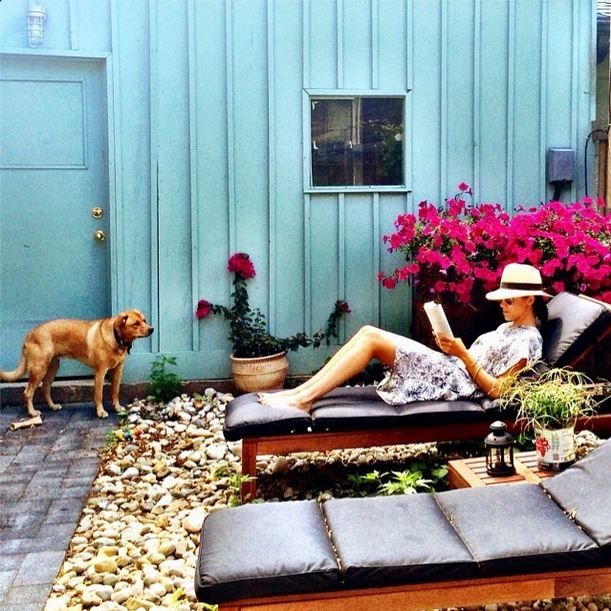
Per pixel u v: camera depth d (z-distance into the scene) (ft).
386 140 17.42
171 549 9.37
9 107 16.37
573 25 17.65
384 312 17.57
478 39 17.37
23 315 16.81
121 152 16.48
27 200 16.65
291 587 6.37
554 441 9.23
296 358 17.37
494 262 15.53
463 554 6.63
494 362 11.56
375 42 17.03
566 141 17.92
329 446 10.73
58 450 13.29
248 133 16.84
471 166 17.62
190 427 14.52
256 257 17.11
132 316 15.05
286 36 16.78
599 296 14.78
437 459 12.55
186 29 16.44
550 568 6.70
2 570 8.86
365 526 7.12
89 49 16.24
